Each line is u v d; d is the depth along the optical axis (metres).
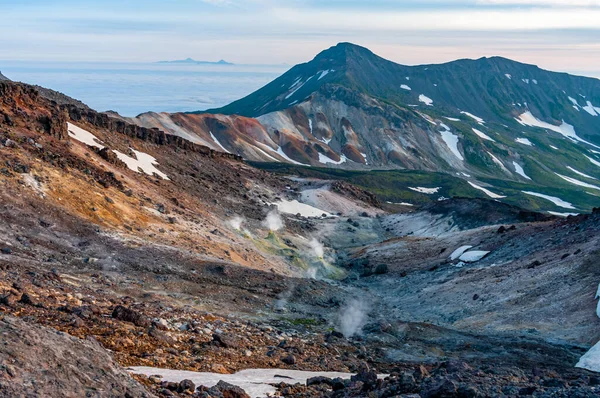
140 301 33.06
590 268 49.19
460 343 37.97
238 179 129.38
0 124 59.72
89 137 88.19
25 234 42.38
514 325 42.81
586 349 36.06
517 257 63.94
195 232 64.06
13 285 26.33
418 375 20.44
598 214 65.06
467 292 55.56
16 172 50.59
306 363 26.53
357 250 100.75
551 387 17.61
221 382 16.97
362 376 20.45
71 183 55.53
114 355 19.47
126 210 58.41
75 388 12.35
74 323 22.02
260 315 39.16
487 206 113.12
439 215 122.12
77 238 46.06
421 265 79.25
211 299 40.06
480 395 15.71
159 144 118.88
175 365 20.45
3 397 10.81
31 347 12.73
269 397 17.62
